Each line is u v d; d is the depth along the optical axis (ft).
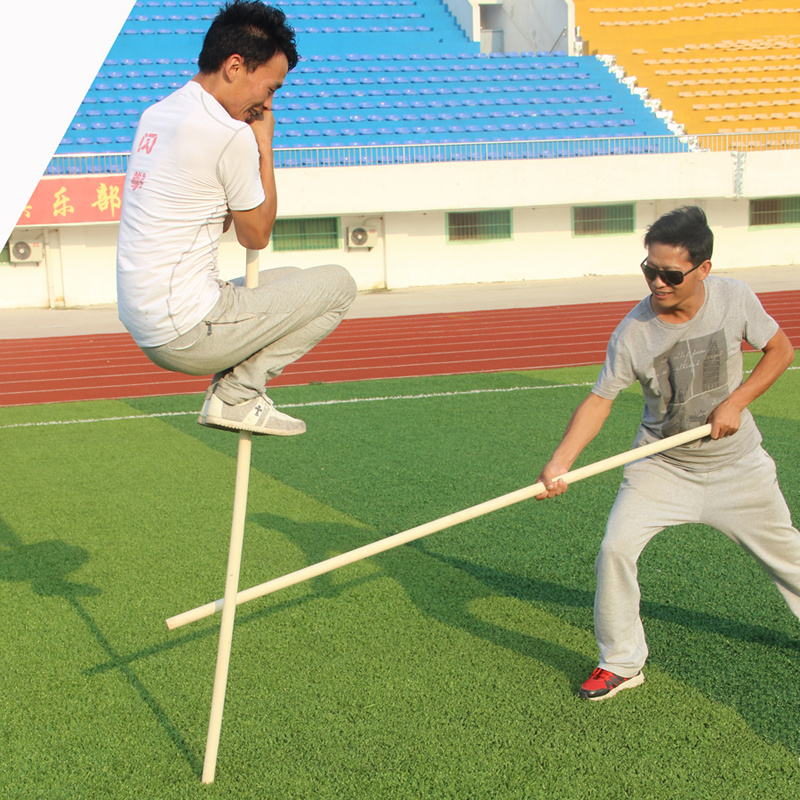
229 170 7.66
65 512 17.95
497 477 19.62
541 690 10.23
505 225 75.97
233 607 8.61
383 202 67.82
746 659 10.84
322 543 15.71
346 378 34.68
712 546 14.84
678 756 8.80
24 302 67.72
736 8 95.14
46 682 10.82
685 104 83.35
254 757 9.06
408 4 93.35
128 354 42.83
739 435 9.77
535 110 80.53
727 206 78.54
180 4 85.25
